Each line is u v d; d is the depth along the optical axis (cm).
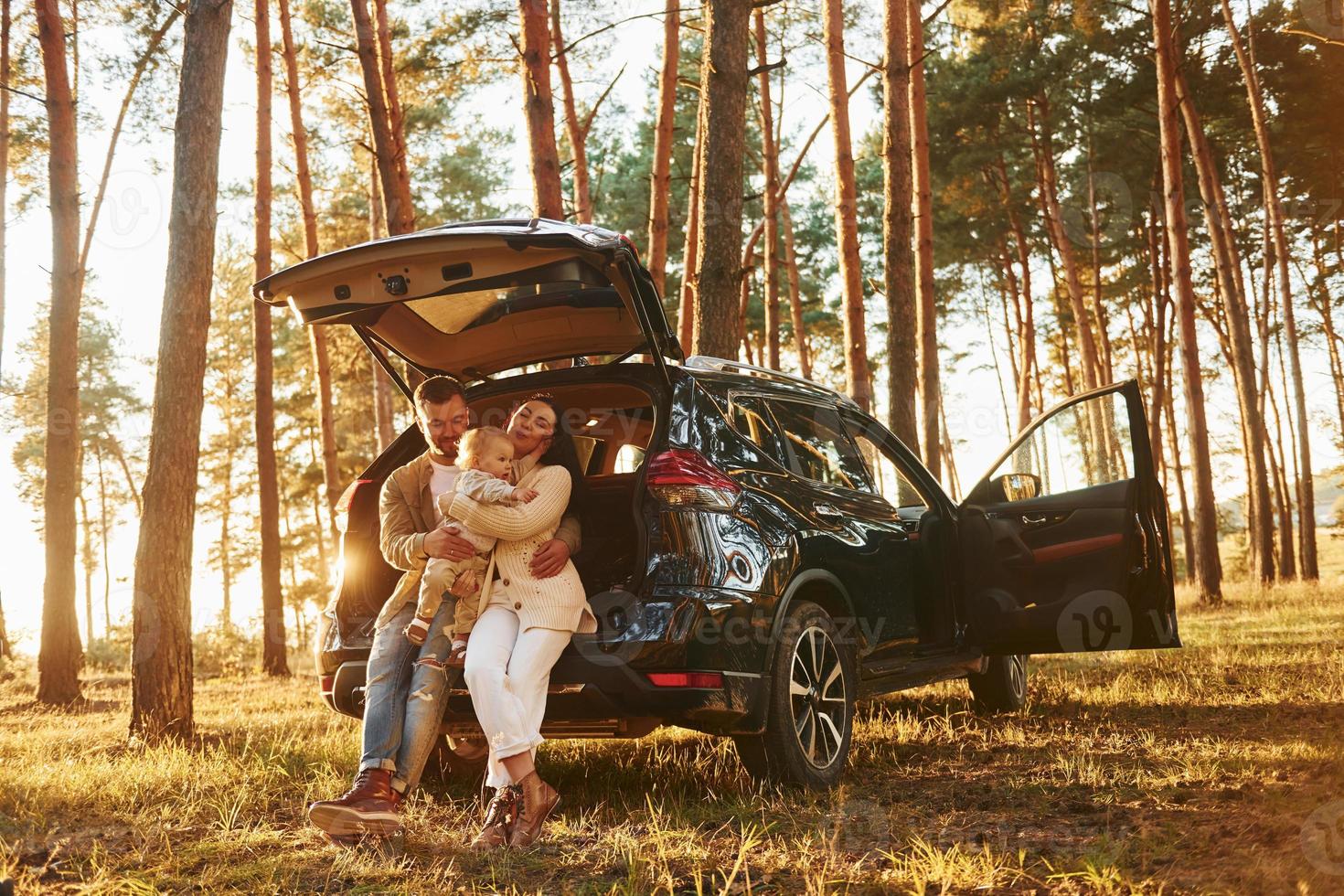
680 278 2886
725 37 839
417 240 405
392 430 2025
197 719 816
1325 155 2448
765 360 3416
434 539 376
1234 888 271
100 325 3891
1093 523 537
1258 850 299
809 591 463
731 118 835
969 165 2667
